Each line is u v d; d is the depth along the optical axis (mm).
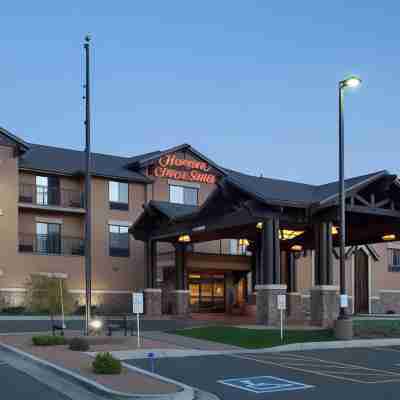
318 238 26000
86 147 22875
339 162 22406
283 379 14258
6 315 31828
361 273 45156
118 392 11641
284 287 25641
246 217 26422
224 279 41906
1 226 35562
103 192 40000
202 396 12102
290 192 26625
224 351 19641
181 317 33688
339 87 22594
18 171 37406
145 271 37938
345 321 22047
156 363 16859
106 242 39625
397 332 23875
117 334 24016
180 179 43094
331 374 15078
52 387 12867
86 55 23078
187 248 39906
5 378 14023
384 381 14062
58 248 38812
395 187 26766
